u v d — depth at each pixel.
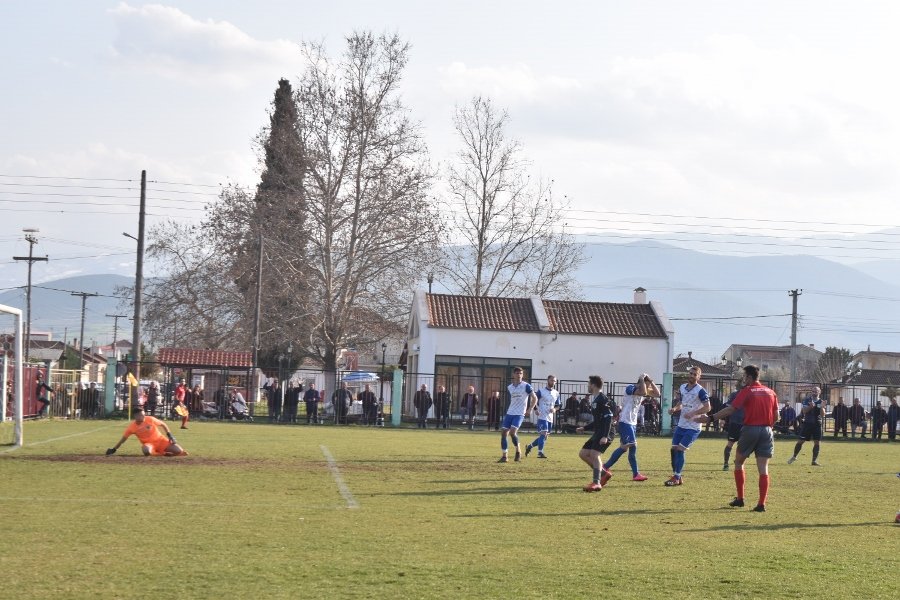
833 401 70.62
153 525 13.29
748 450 17.28
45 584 9.62
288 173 58.72
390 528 13.64
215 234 59.28
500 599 9.46
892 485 22.95
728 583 10.55
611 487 20.39
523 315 56.75
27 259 72.56
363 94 58.22
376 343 61.94
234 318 60.12
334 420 48.22
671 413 21.50
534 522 14.72
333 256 58.78
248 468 21.92
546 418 28.34
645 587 10.21
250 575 10.24
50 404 42.62
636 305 59.31
